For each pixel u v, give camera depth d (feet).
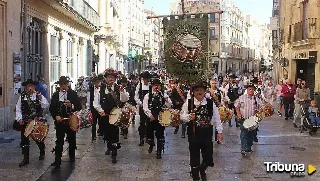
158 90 32.73
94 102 31.81
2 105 44.39
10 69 45.65
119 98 32.17
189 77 45.91
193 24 45.70
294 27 76.02
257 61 389.39
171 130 47.44
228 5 269.03
